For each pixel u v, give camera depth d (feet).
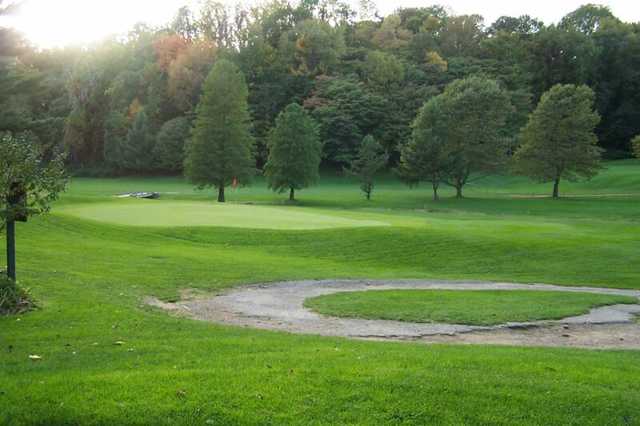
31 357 22.97
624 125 320.29
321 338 29.25
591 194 212.43
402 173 213.25
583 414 18.17
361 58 341.82
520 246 72.74
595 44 337.93
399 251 70.79
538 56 336.90
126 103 320.70
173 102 310.45
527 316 37.86
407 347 27.02
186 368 21.31
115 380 19.57
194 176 189.26
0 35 75.72
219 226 80.38
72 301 35.01
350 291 46.32
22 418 17.08
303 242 74.18
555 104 198.80
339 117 281.95
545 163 201.36
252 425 16.90
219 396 18.40
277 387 19.20
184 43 326.24
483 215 148.15
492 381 20.39
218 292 44.24
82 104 316.81
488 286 52.03
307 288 47.26
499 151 213.46
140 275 48.24
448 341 31.40
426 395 18.97
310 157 202.59
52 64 285.64
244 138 191.42
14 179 33.78
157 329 29.37
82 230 73.87
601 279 58.65
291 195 203.62
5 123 84.12
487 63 326.24
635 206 170.19
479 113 208.85
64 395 18.37
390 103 293.43
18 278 41.01
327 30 334.03
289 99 315.78
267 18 352.08
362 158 205.67
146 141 290.76
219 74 187.52
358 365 21.84
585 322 37.42
